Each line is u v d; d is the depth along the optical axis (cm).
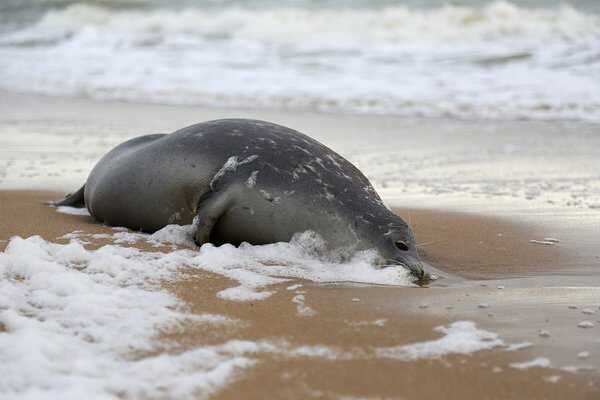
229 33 6053
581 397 870
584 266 1472
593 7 5850
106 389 852
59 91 4697
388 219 1441
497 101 4041
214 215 1438
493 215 1923
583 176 2497
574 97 4044
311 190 1443
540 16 5678
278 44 5678
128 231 1616
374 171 2622
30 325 1018
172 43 5931
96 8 6888
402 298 1222
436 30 5628
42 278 1188
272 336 1032
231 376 899
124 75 5097
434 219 1875
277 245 1432
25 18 6888
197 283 1250
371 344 1013
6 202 1933
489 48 5191
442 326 1088
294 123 3678
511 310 1165
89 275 1242
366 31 5747
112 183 1616
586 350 998
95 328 1023
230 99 4341
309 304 1174
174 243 1493
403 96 4238
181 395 851
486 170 2630
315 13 6112
